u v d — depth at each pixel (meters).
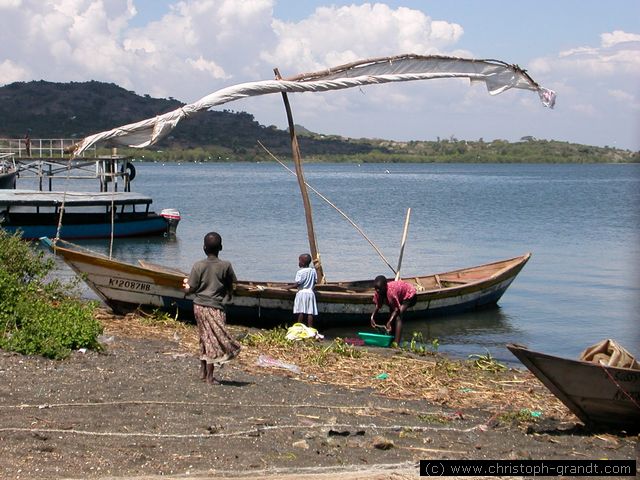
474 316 18.23
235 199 61.75
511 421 9.25
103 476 6.38
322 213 48.62
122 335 13.28
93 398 8.62
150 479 6.39
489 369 12.65
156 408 8.48
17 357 10.05
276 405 9.02
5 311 11.15
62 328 11.05
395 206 55.44
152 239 33.47
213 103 14.56
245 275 24.56
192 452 7.18
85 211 33.19
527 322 17.69
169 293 15.03
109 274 14.59
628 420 8.84
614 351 8.77
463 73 15.56
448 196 68.56
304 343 13.82
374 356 13.16
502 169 182.88
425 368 12.19
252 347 13.01
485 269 19.64
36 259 14.05
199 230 37.50
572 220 44.75
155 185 87.06
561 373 8.41
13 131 193.50
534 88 15.78
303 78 15.12
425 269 26.09
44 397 8.48
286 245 32.00
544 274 25.08
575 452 8.10
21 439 7.07
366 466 7.14
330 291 16.36
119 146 14.84
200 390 9.40
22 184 68.62
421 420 8.99
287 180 105.62
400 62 15.24
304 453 7.39
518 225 41.62
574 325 17.45
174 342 12.98
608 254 30.38
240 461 7.03
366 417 8.88
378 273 25.05
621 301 20.42
